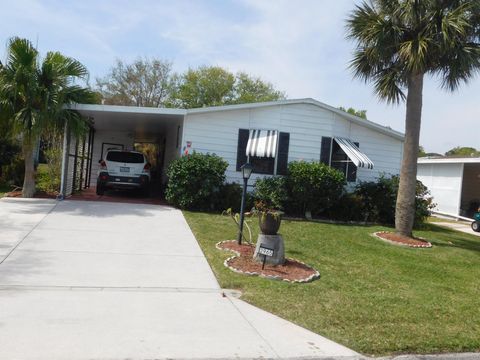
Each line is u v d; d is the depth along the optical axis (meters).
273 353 4.13
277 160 14.74
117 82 38.47
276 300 5.64
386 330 4.98
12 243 7.48
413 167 11.59
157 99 39.34
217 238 9.30
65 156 13.33
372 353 4.38
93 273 6.21
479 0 10.39
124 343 4.04
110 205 12.84
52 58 12.74
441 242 12.09
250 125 14.59
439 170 23.34
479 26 10.87
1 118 12.39
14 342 3.86
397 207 11.80
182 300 5.39
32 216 10.05
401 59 11.14
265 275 6.67
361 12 11.23
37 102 12.48
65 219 10.00
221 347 4.15
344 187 14.87
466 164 23.45
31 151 13.20
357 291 6.46
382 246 10.43
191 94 41.31
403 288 6.91
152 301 5.27
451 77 11.28
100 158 21.17
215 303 5.38
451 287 7.28
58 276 5.93
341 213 14.56
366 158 14.09
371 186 14.82
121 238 8.58
